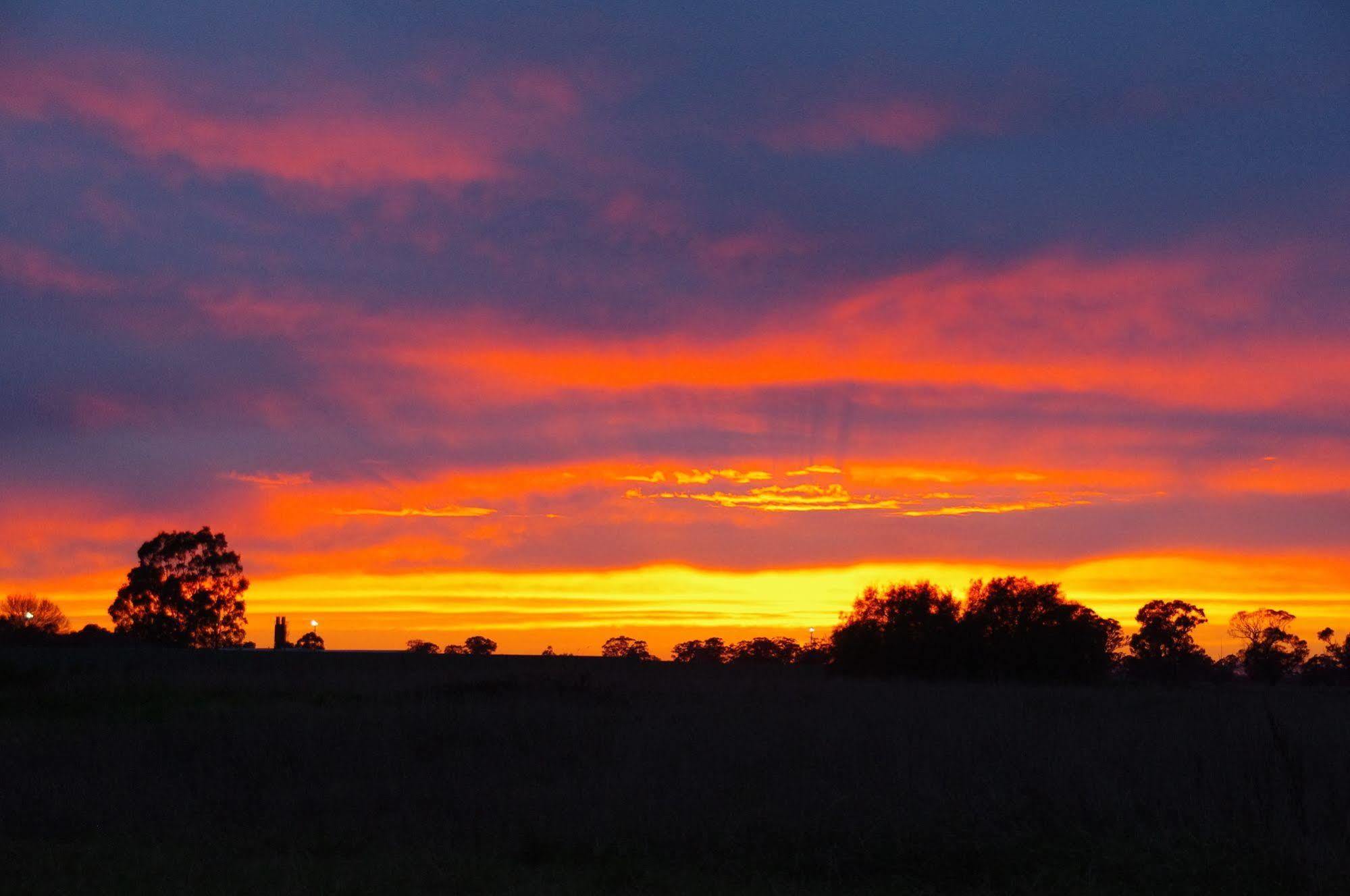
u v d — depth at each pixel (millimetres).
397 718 21984
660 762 16312
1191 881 10375
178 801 14250
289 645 77625
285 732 19828
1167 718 21422
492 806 13641
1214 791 12594
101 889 10359
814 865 11148
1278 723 16188
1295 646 70125
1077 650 49656
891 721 20312
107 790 14742
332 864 11430
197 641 70312
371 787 15211
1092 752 15430
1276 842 10930
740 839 11836
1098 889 10328
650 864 11219
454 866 11133
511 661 46594
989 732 17594
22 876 10820
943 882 10734
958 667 50344
